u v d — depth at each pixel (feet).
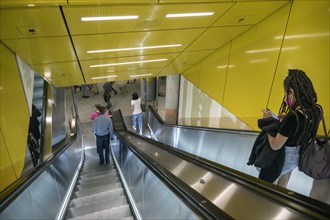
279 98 10.93
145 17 9.01
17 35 8.99
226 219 3.57
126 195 10.82
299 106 5.16
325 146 5.23
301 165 5.36
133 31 10.38
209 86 17.99
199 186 6.94
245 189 5.62
